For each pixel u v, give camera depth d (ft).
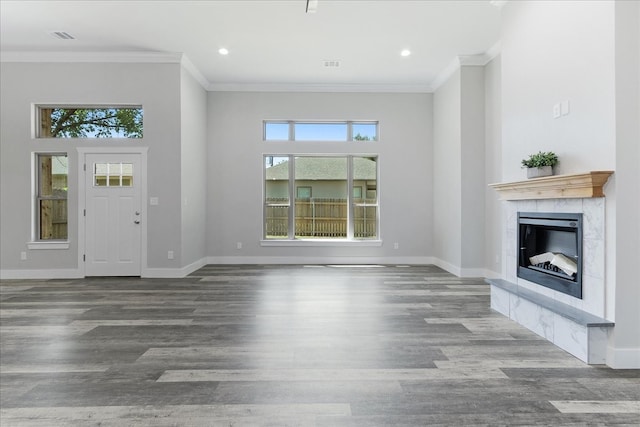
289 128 25.39
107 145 20.07
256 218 25.04
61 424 6.38
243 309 13.71
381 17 15.96
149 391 7.52
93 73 19.93
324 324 11.91
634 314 8.61
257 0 14.66
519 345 10.07
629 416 6.62
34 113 20.20
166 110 20.02
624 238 8.60
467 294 16.05
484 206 20.13
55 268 19.99
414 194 25.05
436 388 7.64
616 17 8.61
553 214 10.72
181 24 16.63
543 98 11.29
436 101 24.30
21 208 19.97
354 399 7.20
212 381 7.95
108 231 20.10
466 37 17.79
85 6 15.11
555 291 10.67
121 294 16.15
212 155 24.89
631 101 8.60
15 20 16.25
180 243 20.11
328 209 25.77
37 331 11.27
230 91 24.85
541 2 11.38
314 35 17.63
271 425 6.34
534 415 6.65
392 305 14.21
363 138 25.46
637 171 8.60
